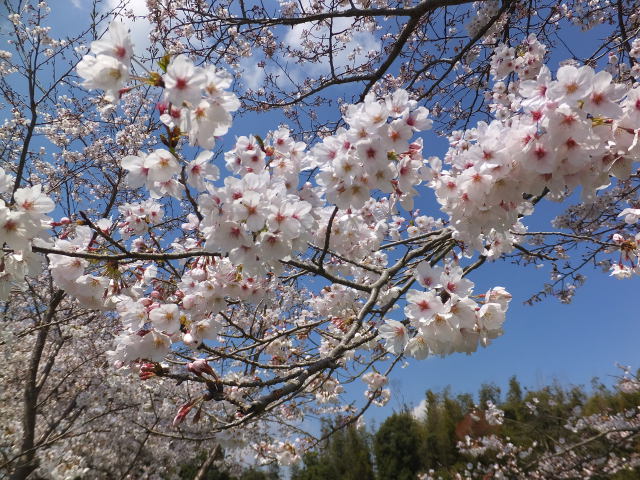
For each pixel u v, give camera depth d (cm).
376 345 455
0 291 212
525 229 395
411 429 1942
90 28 654
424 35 589
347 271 397
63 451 600
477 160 157
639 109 138
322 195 236
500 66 445
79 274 237
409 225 471
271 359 435
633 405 1138
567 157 145
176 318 222
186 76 149
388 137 183
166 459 945
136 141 711
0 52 670
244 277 267
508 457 1193
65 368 740
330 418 787
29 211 186
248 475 1555
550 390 1589
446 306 172
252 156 228
